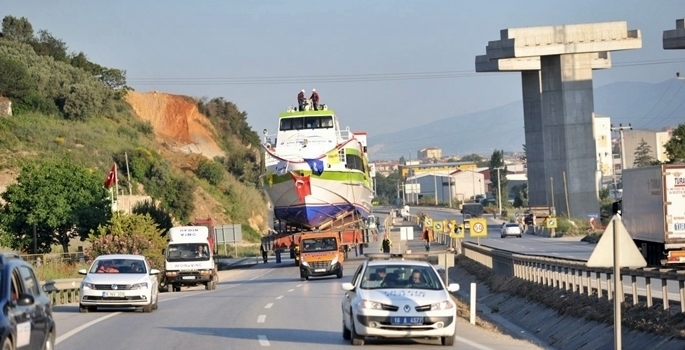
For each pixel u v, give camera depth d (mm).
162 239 66562
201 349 21422
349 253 84562
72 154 116188
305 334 24875
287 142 72375
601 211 133125
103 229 65625
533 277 41219
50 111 133875
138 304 32156
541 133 122250
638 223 45625
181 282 52750
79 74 147750
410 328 21250
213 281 53438
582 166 111250
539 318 34188
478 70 121812
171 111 164375
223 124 176250
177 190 120500
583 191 111500
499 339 24469
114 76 161750
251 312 32594
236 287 54406
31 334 15578
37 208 78000
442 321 21422
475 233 63344
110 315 31609
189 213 119688
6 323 13938
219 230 97625
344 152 72625
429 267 23250
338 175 71875
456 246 76312
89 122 137375
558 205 112688
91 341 23172
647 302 26500
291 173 70688
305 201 71812
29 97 132000
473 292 30141
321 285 50688
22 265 16422
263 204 144875
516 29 109688
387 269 22984
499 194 197375
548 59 111750
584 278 37281
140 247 64312
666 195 42062
